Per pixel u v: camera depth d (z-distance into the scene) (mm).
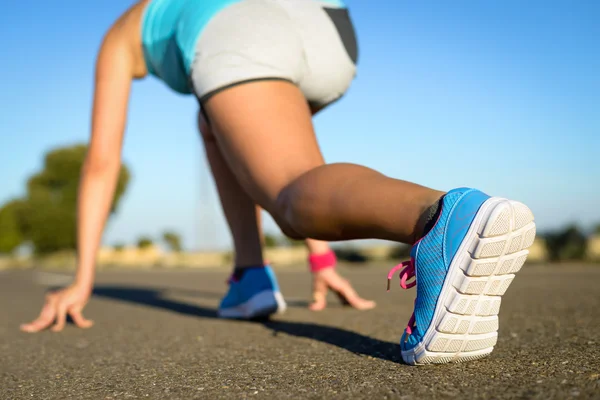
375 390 1192
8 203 39781
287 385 1302
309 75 1971
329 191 1476
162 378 1494
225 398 1223
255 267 2789
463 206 1264
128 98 2514
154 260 24734
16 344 2377
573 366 1336
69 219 36750
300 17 1975
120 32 2416
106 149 2521
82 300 2822
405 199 1355
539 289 4246
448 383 1213
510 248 1248
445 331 1323
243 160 1781
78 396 1341
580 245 10516
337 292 3180
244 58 1798
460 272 1274
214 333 2420
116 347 2182
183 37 1970
